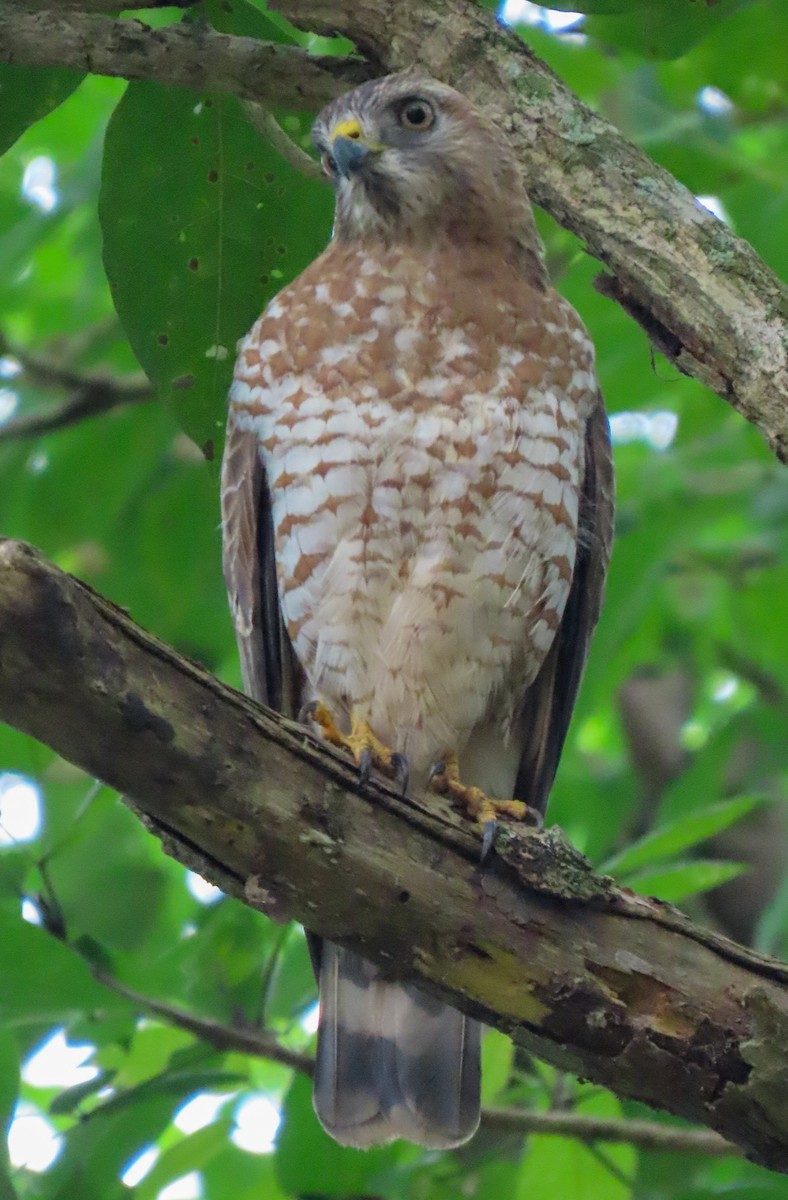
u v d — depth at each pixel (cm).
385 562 745
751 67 848
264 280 769
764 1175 796
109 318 1188
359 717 762
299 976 838
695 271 547
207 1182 872
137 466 1163
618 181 570
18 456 1162
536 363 759
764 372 528
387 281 767
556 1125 792
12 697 455
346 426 744
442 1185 848
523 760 843
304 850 508
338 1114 729
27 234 1093
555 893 525
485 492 739
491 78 607
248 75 655
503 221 816
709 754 1095
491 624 754
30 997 725
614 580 1044
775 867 1113
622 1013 523
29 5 669
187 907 1049
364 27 632
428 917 523
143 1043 814
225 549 814
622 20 694
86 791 862
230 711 491
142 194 743
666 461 1115
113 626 464
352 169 813
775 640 1150
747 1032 514
